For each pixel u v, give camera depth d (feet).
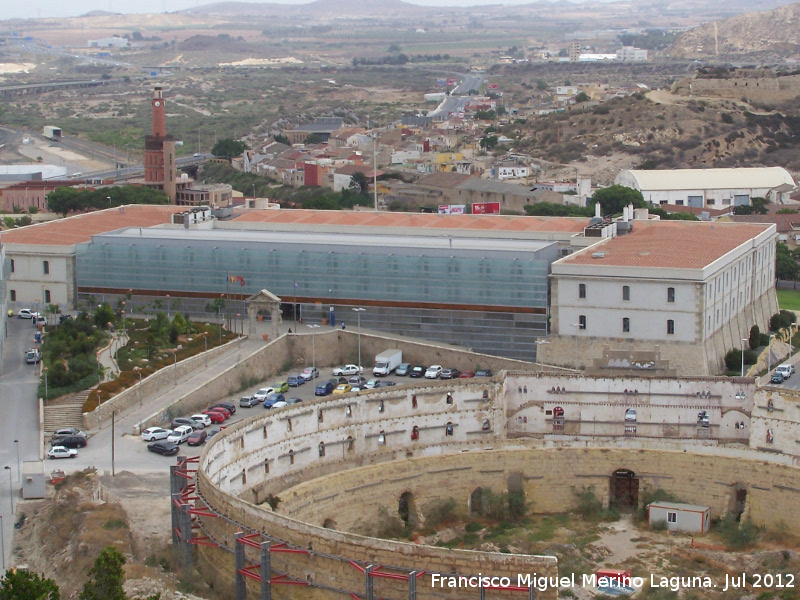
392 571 491.72
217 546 538.06
